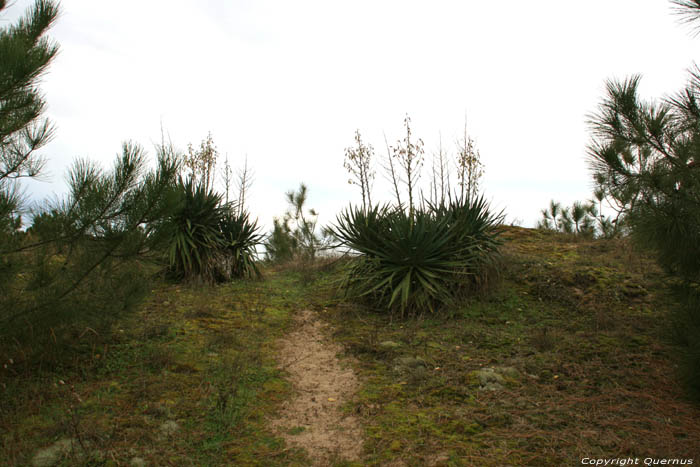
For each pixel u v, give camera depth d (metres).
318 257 12.02
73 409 3.58
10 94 3.97
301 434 3.61
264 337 5.94
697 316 3.93
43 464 2.94
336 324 6.64
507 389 4.30
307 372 4.92
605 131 4.39
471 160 10.97
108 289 4.42
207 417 3.73
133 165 4.20
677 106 3.86
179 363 4.73
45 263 3.99
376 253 7.46
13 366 4.26
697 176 3.69
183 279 8.69
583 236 12.38
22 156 4.21
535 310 6.86
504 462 3.14
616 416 3.75
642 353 5.05
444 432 3.55
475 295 7.56
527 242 11.96
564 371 4.67
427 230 7.27
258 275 9.85
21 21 4.74
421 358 5.13
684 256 4.01
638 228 4.11
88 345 5.00
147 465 3.05
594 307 6.76
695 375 3.91
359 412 3.95
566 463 3.12
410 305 7.08
